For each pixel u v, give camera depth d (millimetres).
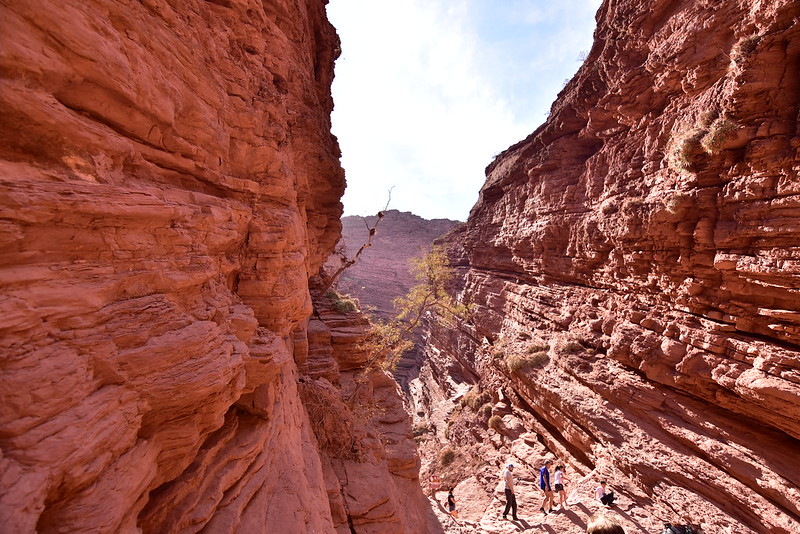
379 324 18594
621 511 12891
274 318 6633
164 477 3656
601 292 19469
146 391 2963
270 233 6559
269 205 7051
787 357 10273
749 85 11141
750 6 12039
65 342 2416
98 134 3021
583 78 23391
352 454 11180
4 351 2047
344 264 22172
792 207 10188
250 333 5500
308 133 11164
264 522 4914
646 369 14609
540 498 15984
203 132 4914
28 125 2482
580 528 12461
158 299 3342
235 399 4418
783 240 10398
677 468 12625
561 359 19312
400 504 11352
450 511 15695
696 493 11977
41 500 1955
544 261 25531
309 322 18422
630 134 18250
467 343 38438
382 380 17875
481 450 23203
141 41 3619
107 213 2805
